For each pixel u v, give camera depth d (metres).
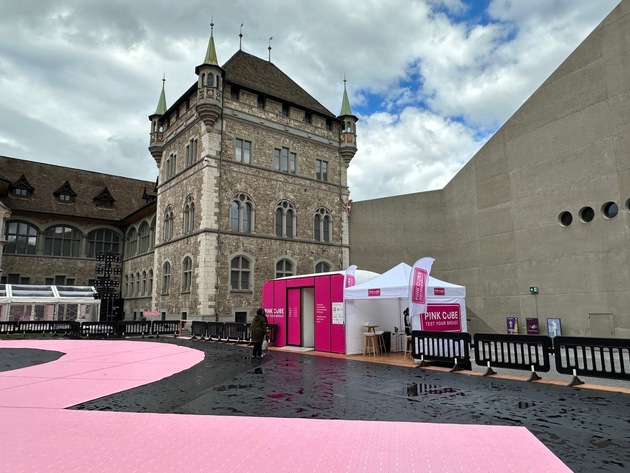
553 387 9.42
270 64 35.38
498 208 24.33
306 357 15.35
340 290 16.53
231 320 26.59
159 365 13.30
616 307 18.27
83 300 30.70
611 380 10.27
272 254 29.17
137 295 38.28
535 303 21.78
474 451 5.32
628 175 18.19
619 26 18.89
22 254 38.53
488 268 24.77
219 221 27.02
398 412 7.31
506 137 24.06
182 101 30.84
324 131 33.84
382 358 14.61
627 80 18.45
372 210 32.75
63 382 10.47
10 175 40.47
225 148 28.11
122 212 44.09
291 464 4.93
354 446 5.54
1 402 8.36
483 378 10.63
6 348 18.53
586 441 5.68
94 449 5.51
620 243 18.28
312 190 32.19
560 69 21.25
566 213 20.83
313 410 7.51
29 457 5.22
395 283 14.48
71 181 43.88
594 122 19.64
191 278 27.28
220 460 5.08
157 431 6.30
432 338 12.72
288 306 19.66
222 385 9.95
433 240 29.22
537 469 4.75
